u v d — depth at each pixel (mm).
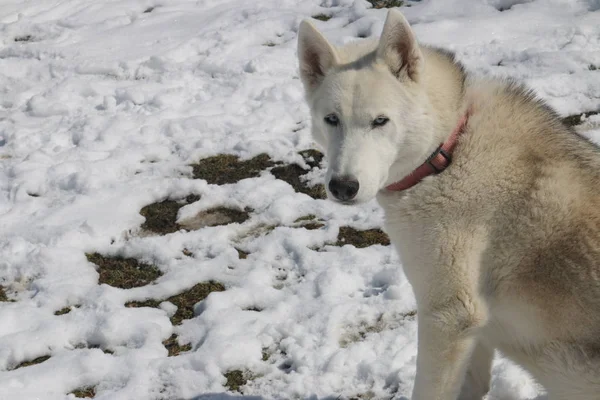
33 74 7602
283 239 5004
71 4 9047
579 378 3008
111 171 5898
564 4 7793
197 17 8477
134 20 8633
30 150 6312
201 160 6031
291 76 7121
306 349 4059
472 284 3172
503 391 3732
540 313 3076
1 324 4363
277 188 5602
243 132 6289
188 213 5418
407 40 3264
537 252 3057
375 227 5113
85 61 7633
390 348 4012
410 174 3328
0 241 5156
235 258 4895
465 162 3236
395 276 4508
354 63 3424
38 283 4723
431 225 3236
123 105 6859
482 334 3406
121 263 4965
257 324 4242
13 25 8531
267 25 8031
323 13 8289
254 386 3887
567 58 6750
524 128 3238
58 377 3980
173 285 4668
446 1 8094
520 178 3146
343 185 3201
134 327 4297
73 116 6801
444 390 3303
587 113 6133
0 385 3910
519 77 6566
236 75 7176
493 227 3150
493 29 7438
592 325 2945
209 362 3986
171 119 6559
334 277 4543
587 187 3076
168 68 7406
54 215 5375
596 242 2961
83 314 4422
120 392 3846
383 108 3250
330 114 3363
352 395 3783
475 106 3326
